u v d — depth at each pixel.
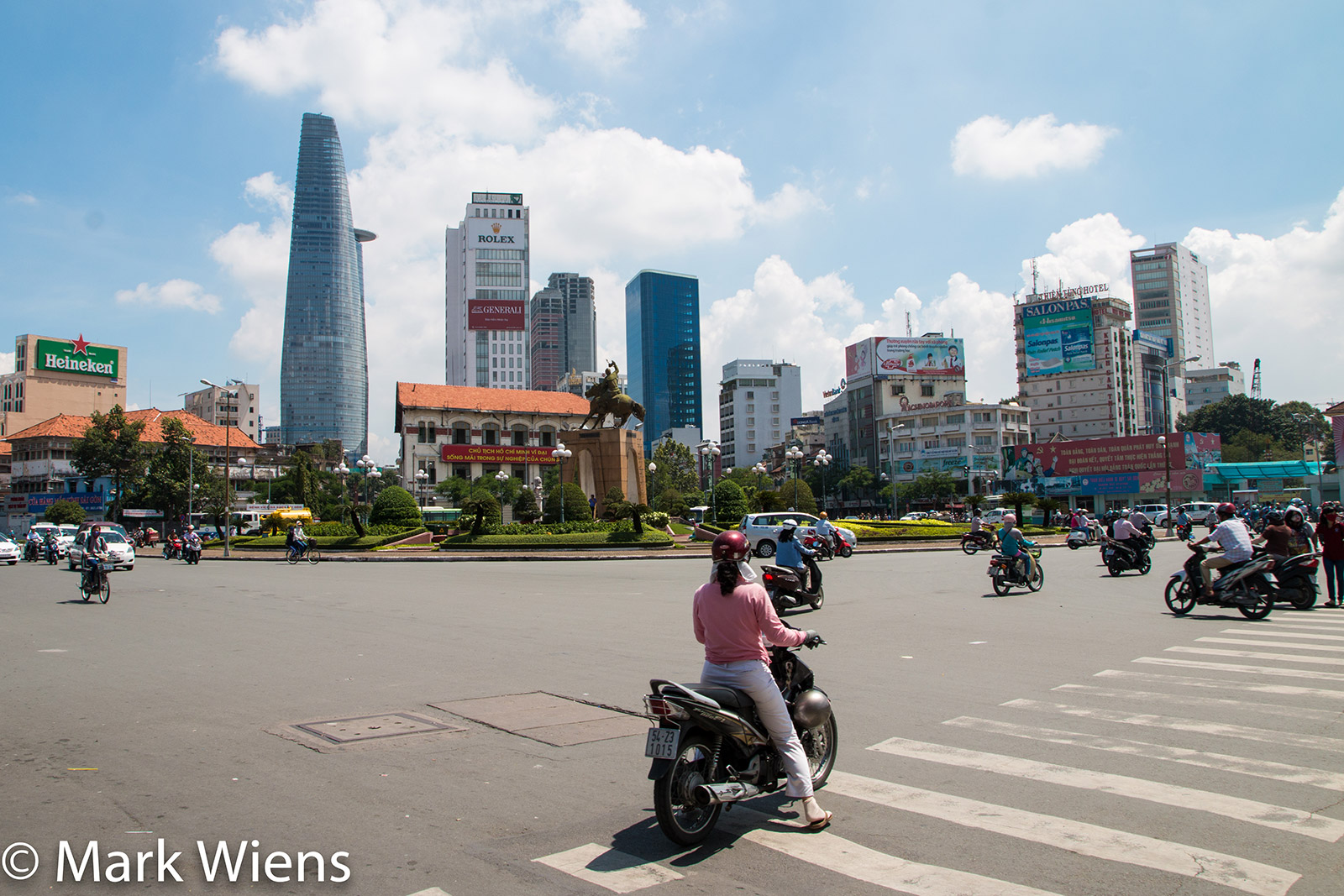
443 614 15.77
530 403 87.62
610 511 40.06
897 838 4.82
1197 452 74.12
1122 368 106.62
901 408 97.88
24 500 77.81
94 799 5.49
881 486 99.00
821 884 4.24
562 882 4.27
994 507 76.38
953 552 34.38
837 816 5.19
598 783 5.86
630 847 4.74
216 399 114.81
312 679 9.62
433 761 6.38
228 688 9.12
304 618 15.37
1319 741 6.59
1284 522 15.33
